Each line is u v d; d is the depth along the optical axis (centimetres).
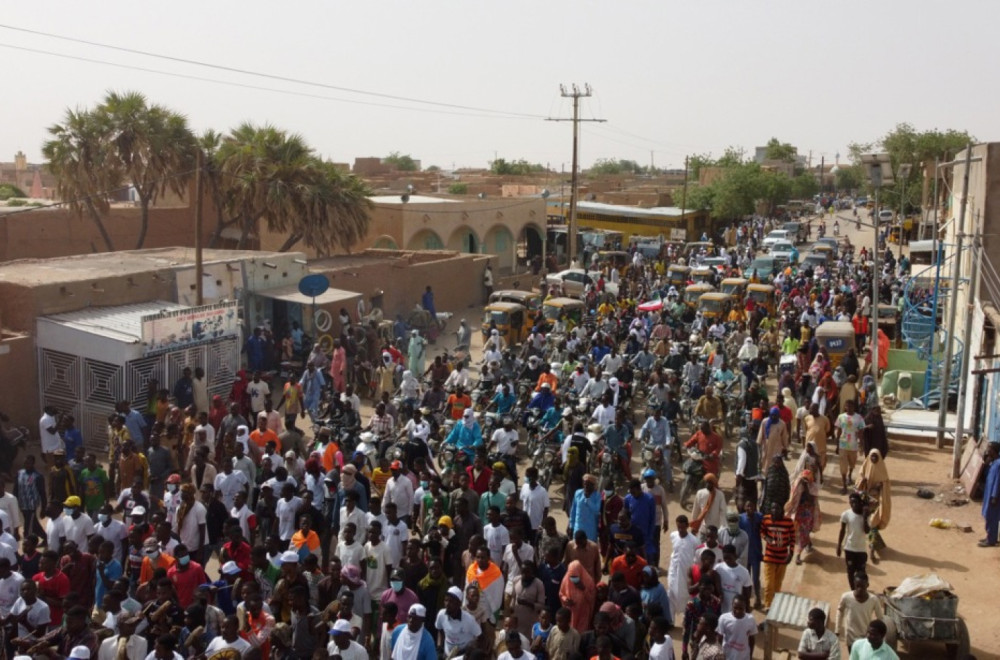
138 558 1187
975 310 2309
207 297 2603
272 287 2830
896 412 2378
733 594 1084
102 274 2323
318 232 3766
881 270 4700
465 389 2097
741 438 1703
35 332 2092
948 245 2894
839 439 1823
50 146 3731
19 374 2067
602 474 1583
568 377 2269
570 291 4131
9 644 1020
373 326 2825
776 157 16200
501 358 2505
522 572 1095
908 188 6725
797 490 1472
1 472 1677
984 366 2069
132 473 1589
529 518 1319
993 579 1426
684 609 1174
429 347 3234
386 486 1417
